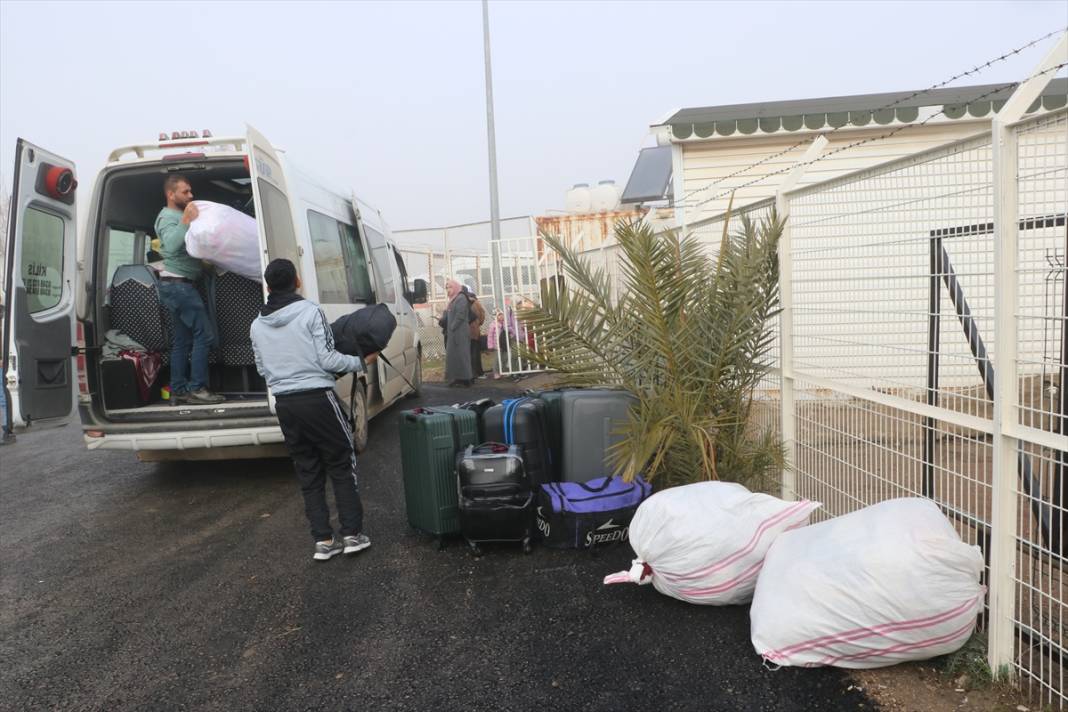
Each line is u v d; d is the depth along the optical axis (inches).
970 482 109.4
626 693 109.5
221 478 247.6
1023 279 95.4
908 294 121.0
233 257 218.5
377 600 147.0
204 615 144.3
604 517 162.6
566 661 119.5
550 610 137.7
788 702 104.7
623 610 135.9
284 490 229.3
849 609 105.2
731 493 136.6
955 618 100.7
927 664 109.6
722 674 112.7
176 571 167.8
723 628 127.0
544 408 183.2
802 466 158.4
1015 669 101.0
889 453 126.9
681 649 120.8
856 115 311.7
